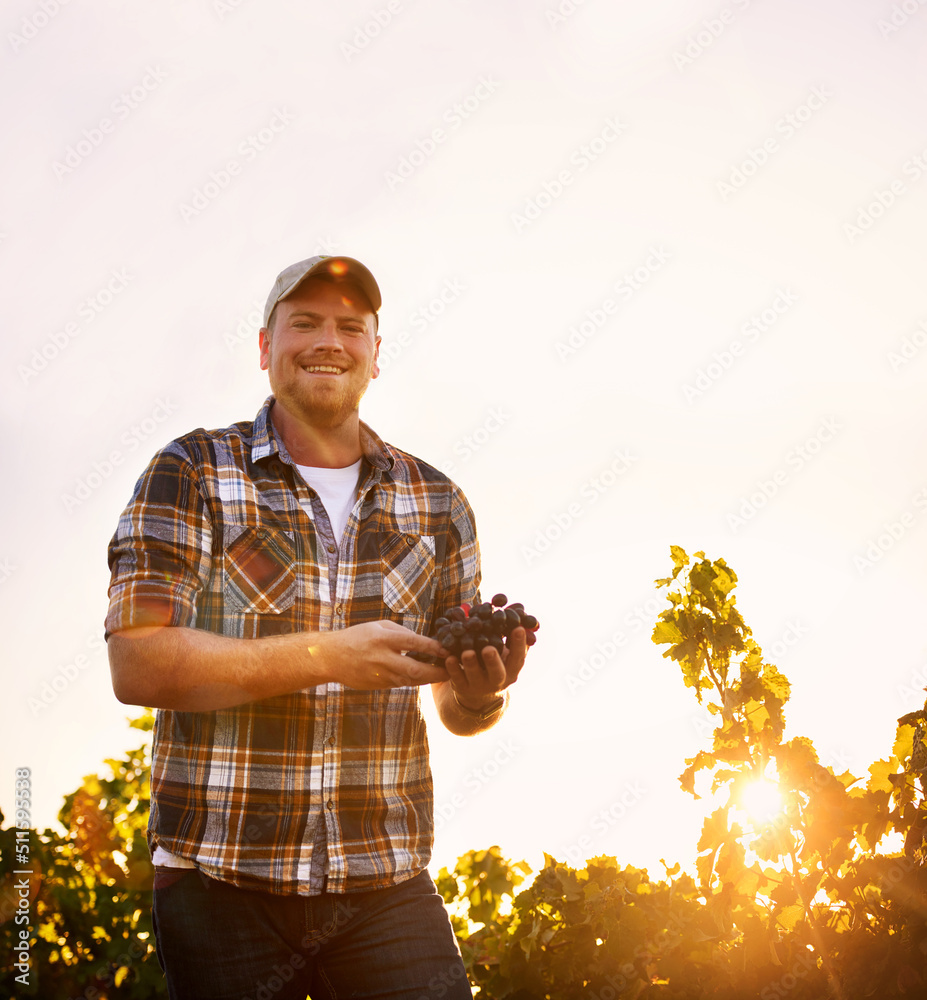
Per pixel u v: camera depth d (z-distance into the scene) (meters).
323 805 2.21
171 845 2.14
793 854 2.91
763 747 2.96
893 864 2.76
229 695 2.02
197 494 2.31
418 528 2.60
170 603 2.13
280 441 2.48
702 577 3.17
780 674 3.03
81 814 5.26
